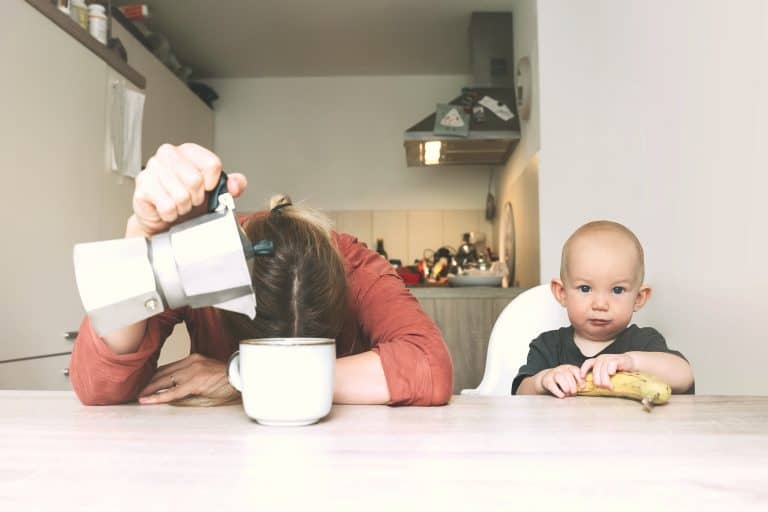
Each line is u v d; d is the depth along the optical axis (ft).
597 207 5.62
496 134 9.48
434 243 13.35
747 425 1.92
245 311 1.81
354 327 3.01
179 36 11.46
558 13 6.86
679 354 3.42
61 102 5.87
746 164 3.22
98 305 1.70
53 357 5.65
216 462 1.47
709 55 3.60
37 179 5.44
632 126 4.81
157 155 1.94
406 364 2.38
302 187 13.61
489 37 10.55
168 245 1.73
